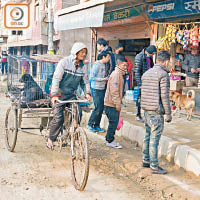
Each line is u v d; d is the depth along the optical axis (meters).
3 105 9.69
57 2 14.99
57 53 16.72
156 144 4.37
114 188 3.93
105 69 6.16
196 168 4.34
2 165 4.54
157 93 4.21
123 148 5.63
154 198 3.69
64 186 3.90
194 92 6.83
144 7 8.93
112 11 10.63
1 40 25.88
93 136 6.33
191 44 7.43
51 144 4.53
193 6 7.29
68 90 4.46
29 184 3.90
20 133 6.43
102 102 6.33
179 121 6.82
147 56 6.34
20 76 5.43
